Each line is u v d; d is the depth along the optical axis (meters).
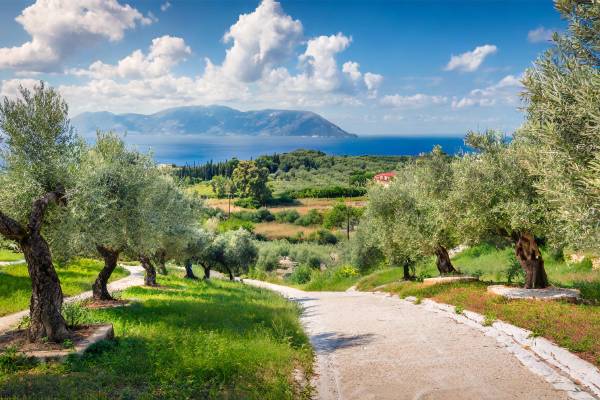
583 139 9.19
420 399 7.32
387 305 20.02
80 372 8.04
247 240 52.19
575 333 10.27
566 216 9.20
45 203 10.68
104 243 15.70
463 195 16.72
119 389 7.32
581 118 9.01
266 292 31.34
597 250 9.11
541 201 15.02
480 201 16.38
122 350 9.37
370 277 39.12
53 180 12.02
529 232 16.59
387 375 8.74
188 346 9.80
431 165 20.56
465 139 17.36
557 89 9.24
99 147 17.20
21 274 23.53
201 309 16.17
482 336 11.52
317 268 67.25
